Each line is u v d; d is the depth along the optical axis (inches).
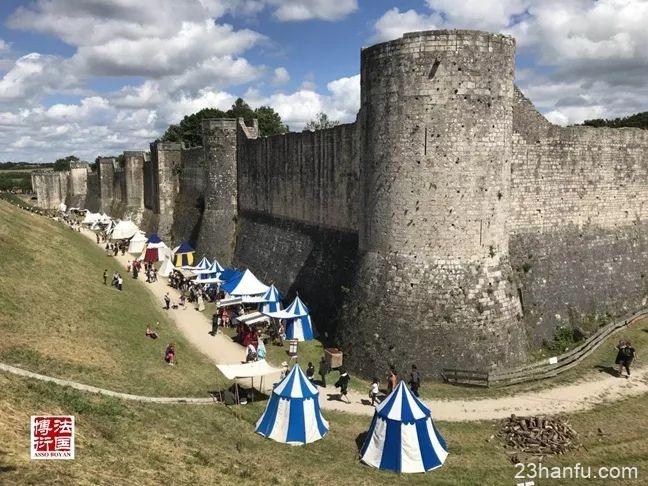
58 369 805.9
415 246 1029.8
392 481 675.4
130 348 1043.9
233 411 860.0
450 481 679.7
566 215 1315.2
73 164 4584.2
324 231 1470.2
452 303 1005.8
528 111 1232.2
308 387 795.4
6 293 1058.1
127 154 3248.0
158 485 510.0
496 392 953.5
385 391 984.9
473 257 1028.5
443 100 993.5
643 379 1008.2
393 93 1025.5
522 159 1232.2
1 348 812.0
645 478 698.2
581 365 1078.4
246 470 620.7
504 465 724.7
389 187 1048.8
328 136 1414.9
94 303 1269.7
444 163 1004.6
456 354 992.9
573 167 1314.0
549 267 1263.5
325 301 1359.5
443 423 837.2
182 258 2119.8
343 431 829.2
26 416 564.7
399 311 1025.5
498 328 1021.8
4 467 449.4
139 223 3181.6
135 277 1941.4
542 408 891.4
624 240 1414.9
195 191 2465.6
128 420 670.5
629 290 1389.0
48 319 1022.4
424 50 991.0
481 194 1023.0
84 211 4106.8
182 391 902.4
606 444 782.5
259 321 1317.7
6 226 1605.6
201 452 639.8
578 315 1282.0
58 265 1488.7
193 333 1350.9
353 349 1072.8
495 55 1014.4
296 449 751.1
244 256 1902.1
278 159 1710.1
